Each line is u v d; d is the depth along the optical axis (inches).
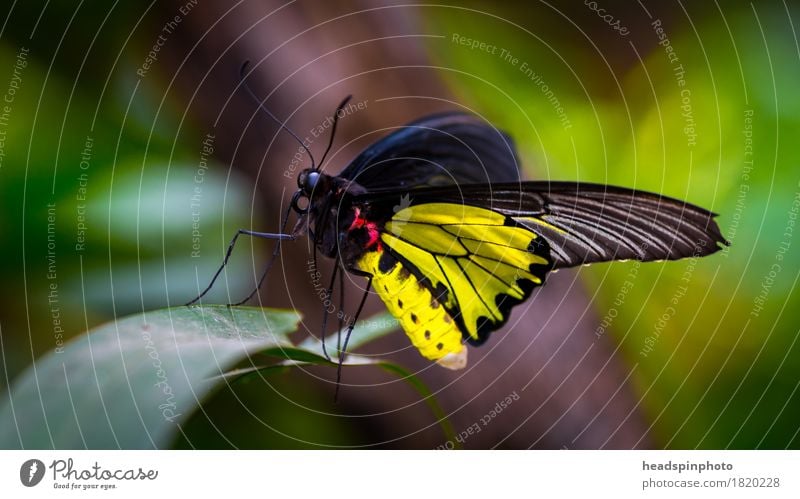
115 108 21.0
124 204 20.5
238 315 18.4
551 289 21.2
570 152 23.2
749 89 23.1
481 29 23.2
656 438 21.0
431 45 22.1
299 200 19.6
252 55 21.2
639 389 21.1
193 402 17.5
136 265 20.4
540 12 23.7
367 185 19.8
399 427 20.4
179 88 21.1
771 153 22.6
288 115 21.2
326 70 21.3
